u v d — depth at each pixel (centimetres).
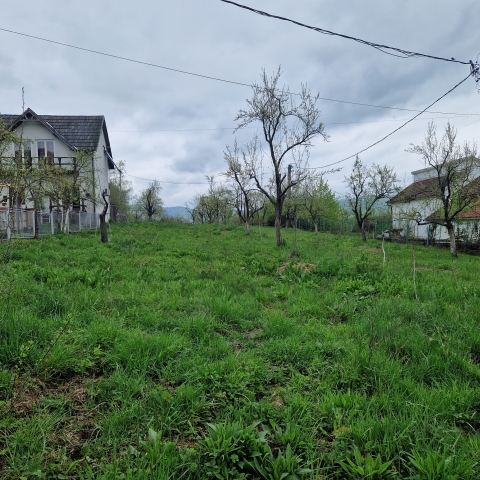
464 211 1481
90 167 2109
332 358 368
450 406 275
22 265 720
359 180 2138
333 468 217
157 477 195
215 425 238
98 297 506
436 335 424
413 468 216
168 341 367
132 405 262
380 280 731
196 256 1075
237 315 486
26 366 304
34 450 216
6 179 594
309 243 1631
